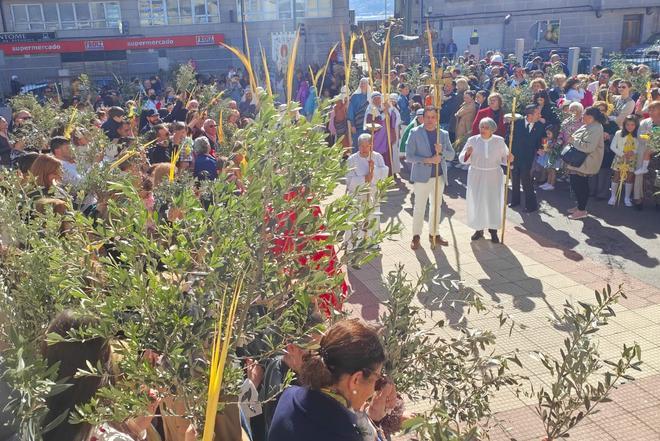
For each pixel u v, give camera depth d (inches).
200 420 70.0
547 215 370.6
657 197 362.3
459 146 482.6
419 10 1363.2
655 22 1253.7
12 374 56.2
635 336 218.8
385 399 89.2
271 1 1066.1
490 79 655.8
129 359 67.4
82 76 701.3
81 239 75.2
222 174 73.2
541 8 1291.8
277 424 77.6
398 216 375.2
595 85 545.6
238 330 68.7
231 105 432.5
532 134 364.2
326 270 79.1
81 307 68.2
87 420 66.5
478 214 320.8
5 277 79.6
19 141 353.1
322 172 73.4
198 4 1079.6
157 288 66.6
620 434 166.4
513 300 252.4
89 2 1083.3
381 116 428.8
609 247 313.6
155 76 949.2
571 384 100.7
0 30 1081.4
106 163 125.8
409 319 93.9
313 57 1058.7
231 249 70.4
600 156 350.0
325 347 77.0
